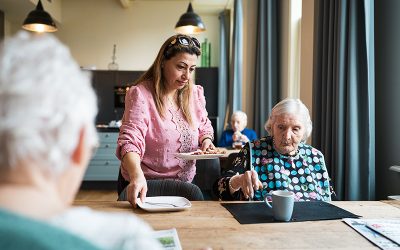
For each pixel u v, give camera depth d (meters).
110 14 6.67
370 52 1.88
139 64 6.72
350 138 1.92
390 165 1.91
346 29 2.00
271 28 3.85
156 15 6.70
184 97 1.67
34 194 0.38
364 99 1.90
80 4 6.63
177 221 1.07
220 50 6.56
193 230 0.99
